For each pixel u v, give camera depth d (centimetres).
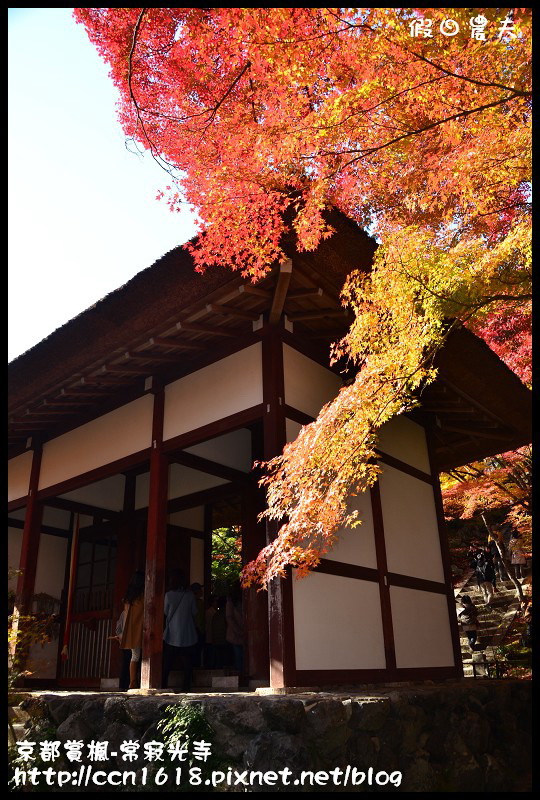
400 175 450
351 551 605
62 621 893
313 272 543
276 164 407
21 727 479
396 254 406
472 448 980
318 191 407
